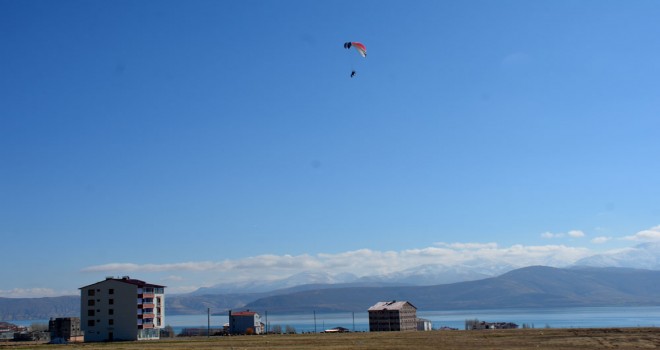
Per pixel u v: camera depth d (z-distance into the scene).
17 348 134.75
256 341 149.62
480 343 129.38
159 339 188.25
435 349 114.56
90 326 189.00
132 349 123.38
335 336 175.75
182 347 127.00
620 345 118.88
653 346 115.69
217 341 153.38
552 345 121.56
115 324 187.50
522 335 152.75
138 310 187.88
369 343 133.62
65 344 158.50
